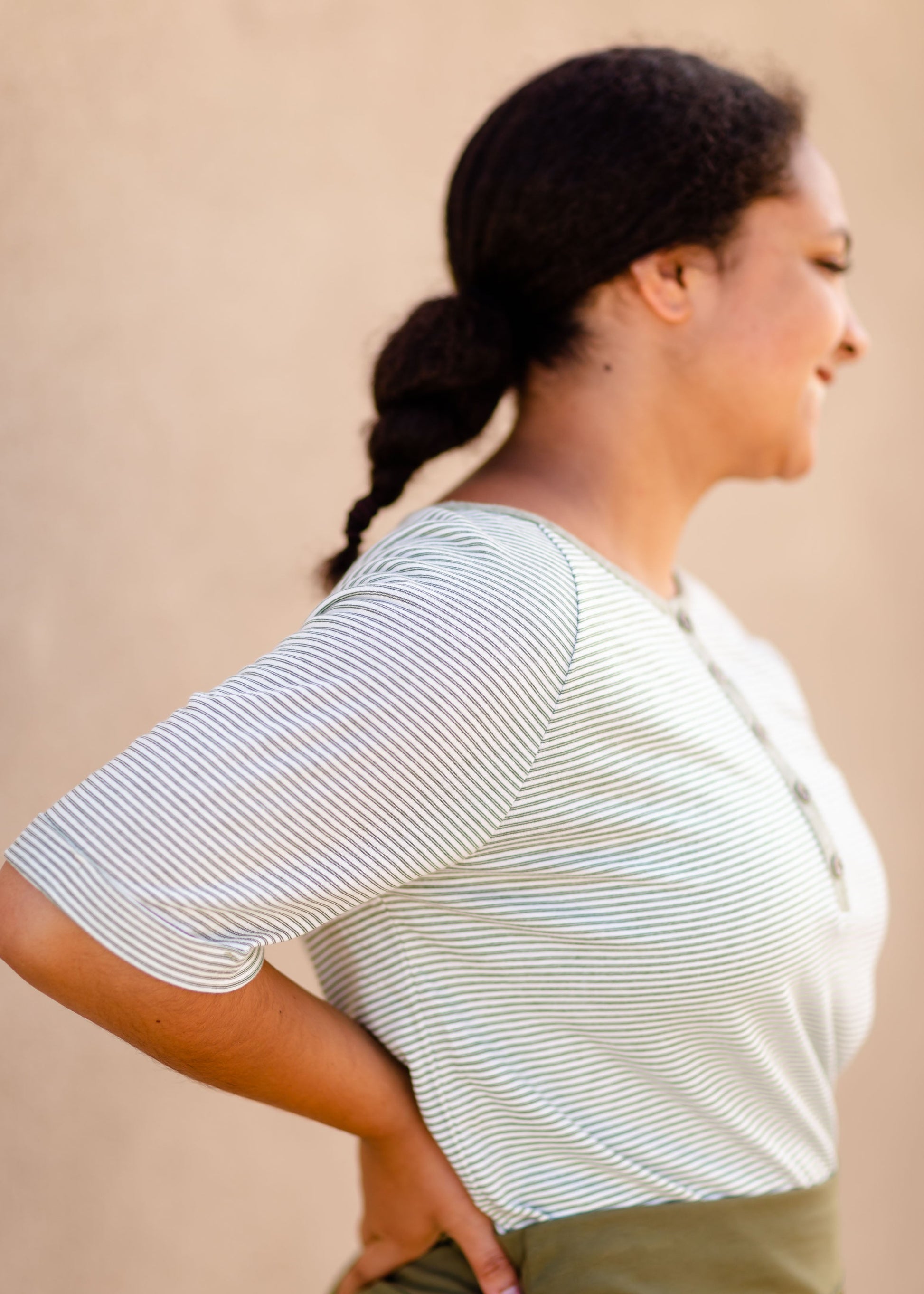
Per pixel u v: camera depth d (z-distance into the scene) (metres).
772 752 0.99
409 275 1.96
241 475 1.82
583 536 0.98
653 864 0.87
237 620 1.82
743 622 2.27
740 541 2.28
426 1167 0.93
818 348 1.04
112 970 0.71
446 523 0.88
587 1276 0.90
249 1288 1.81
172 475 1.76
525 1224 0.92
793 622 2.32
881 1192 2.36
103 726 1.71
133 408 1.73
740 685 1.12
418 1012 0.91
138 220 1.72
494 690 0.76
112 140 1.70
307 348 1.88
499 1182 0.92
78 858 0.70
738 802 0.92
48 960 0.71
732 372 1.02
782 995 0.92
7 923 0.71
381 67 1.93
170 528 1.76
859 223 2.37
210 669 1.79
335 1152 1.91
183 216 1.76
